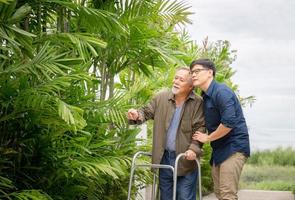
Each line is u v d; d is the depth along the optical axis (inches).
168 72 274.2
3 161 169.3
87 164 178.5
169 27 237.9
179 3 221.9
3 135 172.7
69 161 181.9
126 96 213.2
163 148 193.8
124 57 227.9
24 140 173.5
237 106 184.7
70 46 183.5
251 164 730.8
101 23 189.3
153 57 226.5
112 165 188.7
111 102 194.9
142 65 230.7
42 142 175.9
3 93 157.6
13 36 153.6
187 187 192.1
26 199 155.0
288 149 759.7
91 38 176.6
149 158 237.3
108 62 223.8
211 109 185.5
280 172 662.5
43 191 178.7
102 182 204.2
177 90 190.9
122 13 212.8
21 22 186.1
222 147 186.1
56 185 188.4
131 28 211.0
